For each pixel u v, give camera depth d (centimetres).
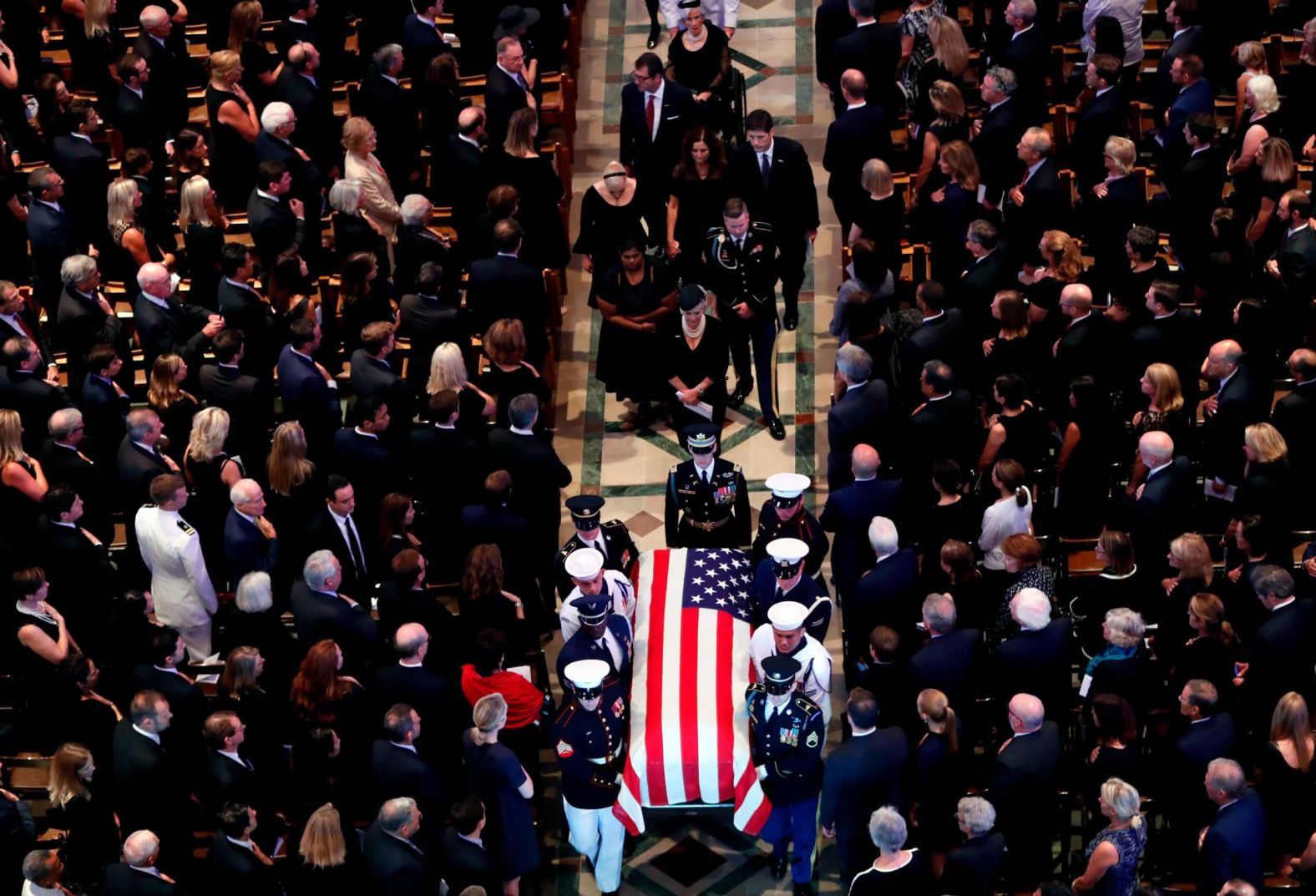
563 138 1789
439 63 1551
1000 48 1680
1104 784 1056
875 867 1053
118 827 1205
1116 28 1541
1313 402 1270
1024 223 1472
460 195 1543
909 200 1630
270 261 1475
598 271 1544
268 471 1287
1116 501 1314
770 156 1509
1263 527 1189
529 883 1249
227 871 1081
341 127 1745
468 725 1188
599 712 1141
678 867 1261
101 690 1277
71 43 1744
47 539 1252
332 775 1127
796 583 1184
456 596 1383
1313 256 1378
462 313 1434
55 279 1520
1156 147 1616
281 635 1192
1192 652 1140
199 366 1412
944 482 1227
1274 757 1086
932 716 1074
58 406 1386
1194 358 1341
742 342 1522
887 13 1791
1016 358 1328
